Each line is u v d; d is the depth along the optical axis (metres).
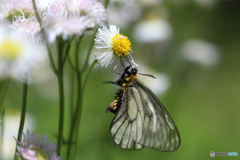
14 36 0.26
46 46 0.27
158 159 0.41
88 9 0.28
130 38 0.47
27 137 0.27
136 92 0.31
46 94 0.43
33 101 0.42
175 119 0.46
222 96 0.63
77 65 0.30
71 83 0.33
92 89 0.42
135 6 0.46
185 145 0.45
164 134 0.30
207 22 0.79
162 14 0.48
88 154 0.40
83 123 0.41
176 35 0.49
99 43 0.29
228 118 0.57
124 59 0.30
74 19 0.27
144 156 0.41
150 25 0.48
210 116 0.56
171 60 0.48
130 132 0.31
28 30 0.27
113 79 0.42
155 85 0.46
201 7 0.49
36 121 0.40
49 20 0.27
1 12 0.28
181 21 0.49
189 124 0.49
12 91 0.39
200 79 0.50
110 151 0.41
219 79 0.69
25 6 0.28
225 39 0.82
